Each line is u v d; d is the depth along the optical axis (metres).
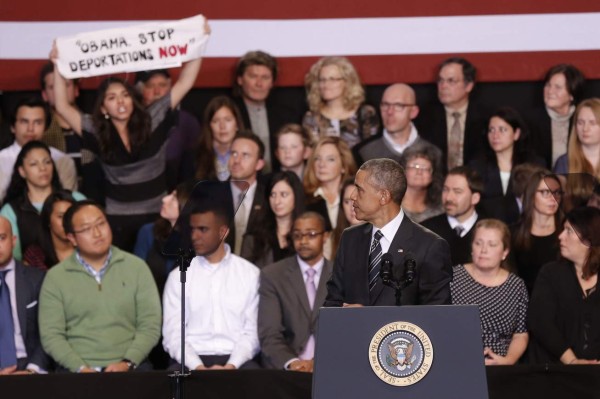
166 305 25.59
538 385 20.41
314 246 25.48
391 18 30.47
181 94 28.72
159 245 27.44
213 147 29.22
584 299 24.97
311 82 29.72
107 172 28.58
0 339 25.34
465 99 29.88
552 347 24.92
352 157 28.38
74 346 25.22
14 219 27.88
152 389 20.19
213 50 30.36
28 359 25.52
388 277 17.67
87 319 25.34
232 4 30.38
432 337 15.96
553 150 29.78
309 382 20.30
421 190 28.14
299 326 25.42
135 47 27.47
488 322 25.50
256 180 28.31
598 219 22.27
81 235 25.22
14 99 30.20
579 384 20.34
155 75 29.06
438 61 30.44
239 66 29.64
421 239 19.84
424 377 15.88
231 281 25.70
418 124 30.09
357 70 30.41
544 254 27.08
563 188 22.48
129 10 30.36
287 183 27.56
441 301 19.62
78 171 29.61
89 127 28.52
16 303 25.55
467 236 27.55
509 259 26.97
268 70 29.53
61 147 29.55
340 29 30.53
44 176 28.16
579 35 30.38
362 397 15.83
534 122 30.02
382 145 29.41
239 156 27.92
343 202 27.28
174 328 25.38
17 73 30.19
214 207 19.27
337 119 29.70
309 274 25.75
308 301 25.53
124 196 28.62
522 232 27.22
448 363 15.91
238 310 25.59
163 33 27.47
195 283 25.56
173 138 29.39
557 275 25.30
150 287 25.81
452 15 30.44
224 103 29.09
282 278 25.67
